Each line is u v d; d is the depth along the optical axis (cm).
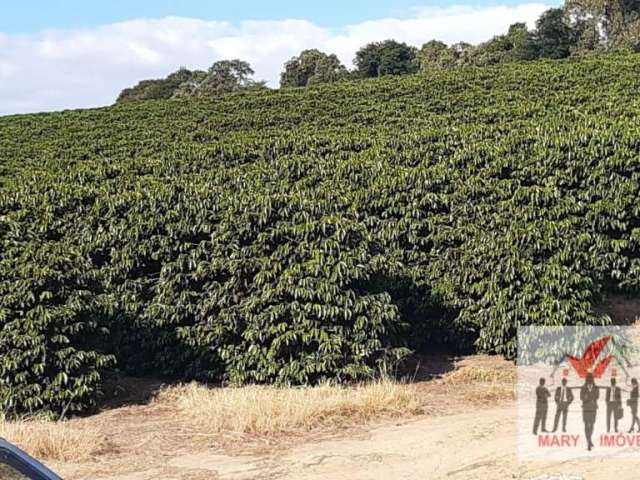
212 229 1114
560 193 1195
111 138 2681
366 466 737
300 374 1027
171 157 1858
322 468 739
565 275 1109
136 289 1145
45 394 966
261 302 1050
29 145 2730
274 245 1077
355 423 891
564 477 621
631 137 1255
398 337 1134
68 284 1012
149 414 982
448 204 1230
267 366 1045
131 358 1148
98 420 962
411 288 1212
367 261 1083
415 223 1232
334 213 1098
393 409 929
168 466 771
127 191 1209
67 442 826
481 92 2789
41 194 1191
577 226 1189
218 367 1100
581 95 2484
